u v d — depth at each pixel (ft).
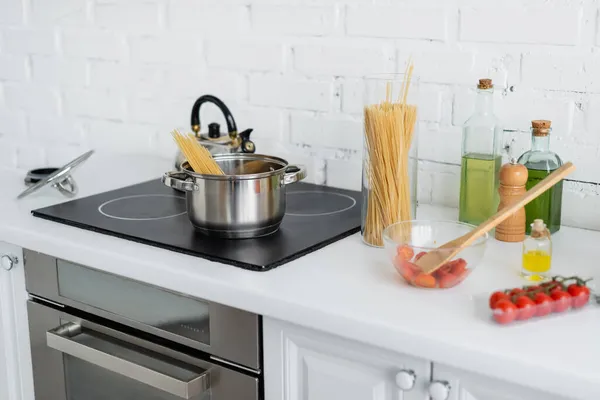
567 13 5.49
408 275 4.50
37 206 6.33
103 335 5.51
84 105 8.57
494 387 3.89
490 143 5.51
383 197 5.13
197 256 5.04
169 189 6.72
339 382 4.44
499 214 4.57
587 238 5.48
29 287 5.89
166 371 5.16
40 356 5.98
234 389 4.83
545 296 4.07
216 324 4.81
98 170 7.59
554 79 5.65
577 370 3.55
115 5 7.98
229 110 6.79
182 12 7.54
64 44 8.51
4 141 9.41
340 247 5.26
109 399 5.57
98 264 5.23
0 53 9.07
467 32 5.96
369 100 5.23
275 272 4.78
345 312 4.19
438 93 6.20
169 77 7.82
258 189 5.22
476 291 4.47
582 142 5.64
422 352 3.95
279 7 6.89
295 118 7.07
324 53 6.73
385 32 6.35
